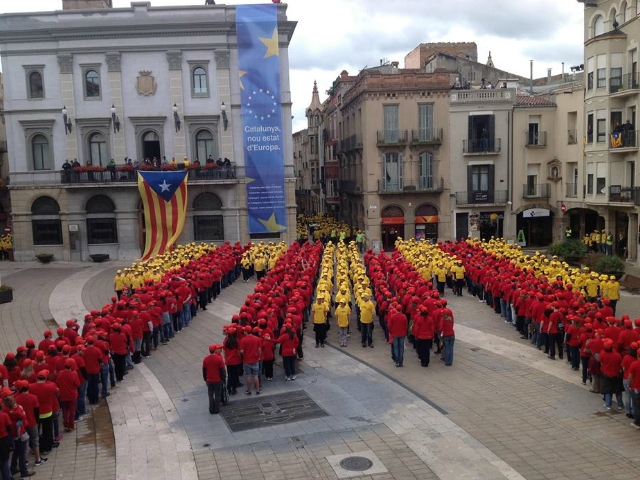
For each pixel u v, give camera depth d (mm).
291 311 18828
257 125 41312
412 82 46500
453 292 29656
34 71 42094
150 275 27453
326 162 64875
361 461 12289
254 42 40781
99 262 42406
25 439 11992
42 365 13945
